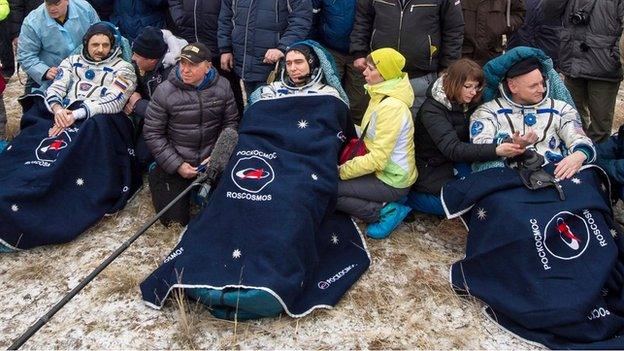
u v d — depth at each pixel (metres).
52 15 4.34
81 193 3.80
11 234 3.53
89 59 4.21
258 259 3.04
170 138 3.90
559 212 3.17
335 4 4.39
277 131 3.67
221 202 3.30
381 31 4.08
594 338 2.90
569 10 4.51
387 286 3.38
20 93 6.38
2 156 3.89
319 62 3.87
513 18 4.52
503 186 3.36
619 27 4.30
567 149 3.60
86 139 3.89
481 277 3.25
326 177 3.47
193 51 3.70
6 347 2.93
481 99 3.80
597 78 4.45
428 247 3.75
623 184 3.64
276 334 3.01
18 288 3.36
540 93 3.57
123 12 4.82
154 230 3.83
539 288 2.99
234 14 4.29
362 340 2.99
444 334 3.05
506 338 3.04
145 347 2.92
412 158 3.75
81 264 3.53
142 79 4.35
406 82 3.71
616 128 5.91
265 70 4.34
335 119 3.77
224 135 3.26
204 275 3.02
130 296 3.25
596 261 3.04
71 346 2.93
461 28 4.07
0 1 4.82
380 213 3.79
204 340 2.96
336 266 3.42
